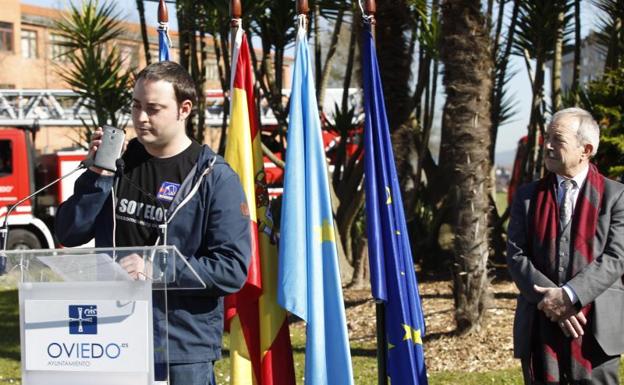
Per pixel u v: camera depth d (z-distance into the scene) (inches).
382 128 185.0
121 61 475.2
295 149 177.5
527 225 170.1
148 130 140.7
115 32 480.1
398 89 401.4
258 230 179.0
